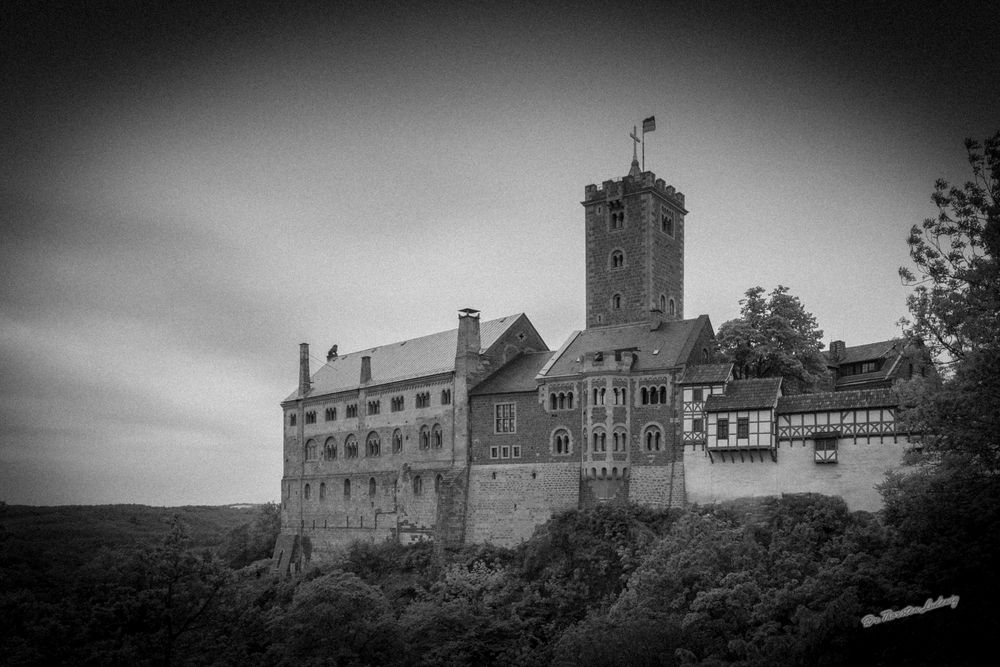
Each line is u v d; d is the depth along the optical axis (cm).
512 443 10206
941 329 5534
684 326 9675
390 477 11600
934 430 5484
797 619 6100
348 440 12444
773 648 5859
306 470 13112
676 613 7056
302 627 7838
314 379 13688
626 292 10438
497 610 8500
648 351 9581
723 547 7506
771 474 8475
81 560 12875
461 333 10794
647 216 10356
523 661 7550
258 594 10425
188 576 7994
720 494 8725
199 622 7950
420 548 10719
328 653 7694
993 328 5147
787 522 7831
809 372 9619
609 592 8288
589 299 10725
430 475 10962
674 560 7500
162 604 7662
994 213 5175
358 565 10694
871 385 10038
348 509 12256
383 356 12712
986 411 5159
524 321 11494
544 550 9062
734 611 6662
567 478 9719
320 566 11119
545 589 8619
